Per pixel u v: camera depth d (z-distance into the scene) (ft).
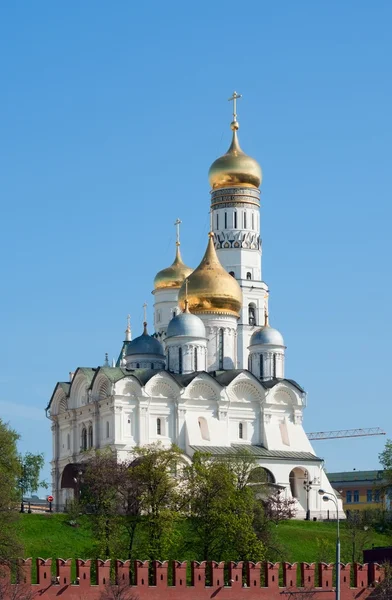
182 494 523.70
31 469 613.11
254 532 508.94
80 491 601.62
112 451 641.40
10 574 427.33
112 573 434.30
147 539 499.92
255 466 649.61
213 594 438.81
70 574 419.54
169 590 432.66
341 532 593.42
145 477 519.19
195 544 500.74
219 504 500.74
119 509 554.87
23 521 551.18
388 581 456.45
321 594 452.35
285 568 453.58
